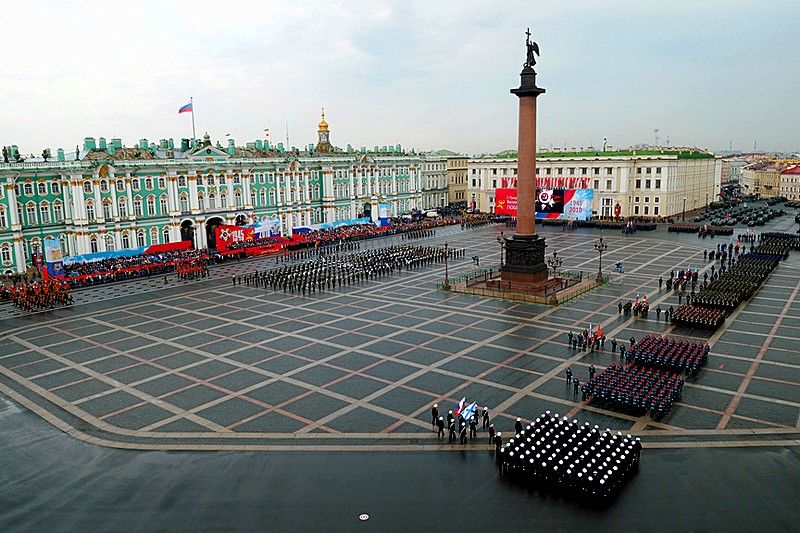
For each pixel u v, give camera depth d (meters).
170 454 34.38
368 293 75.94
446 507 28.69
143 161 102.75
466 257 102.88
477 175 184.00
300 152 140.88
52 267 79.88
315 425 37.78
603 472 29.97
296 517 27.97
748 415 38.47
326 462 33.16
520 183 73.56
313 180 136.38
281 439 36.00
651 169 157.88
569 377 44.16
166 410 40.38
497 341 54.50
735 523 27.30
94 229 96.44
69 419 39.28
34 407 41.31
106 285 83.69
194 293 77.56
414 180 169.50
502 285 74.88
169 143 119.94
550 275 83.00
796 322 58.81
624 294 72.50
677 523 27.28
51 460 33.97
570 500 29.20
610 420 38.00
